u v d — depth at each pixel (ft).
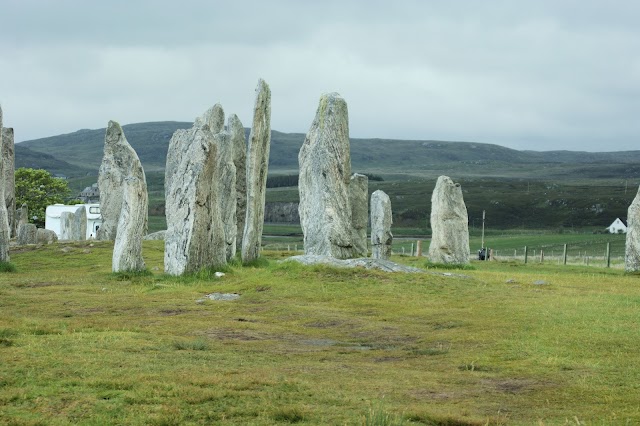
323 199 131.03
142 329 79.82
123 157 205.67
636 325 79.82
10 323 78.95
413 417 49.16
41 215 384.68
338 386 57.26
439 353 70.79
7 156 229.25
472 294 105.40
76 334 74.38
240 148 172.76
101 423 47.06
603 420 48.62
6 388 54.03
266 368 62.85
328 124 132.57
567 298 101.30
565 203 621.31
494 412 51.37
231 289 111.86
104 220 203.31
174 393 53.52
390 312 93.66
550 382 59.16
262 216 148.56
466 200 643.86
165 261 128.98
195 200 125.39
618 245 300.81
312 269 116.57
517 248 296.71
